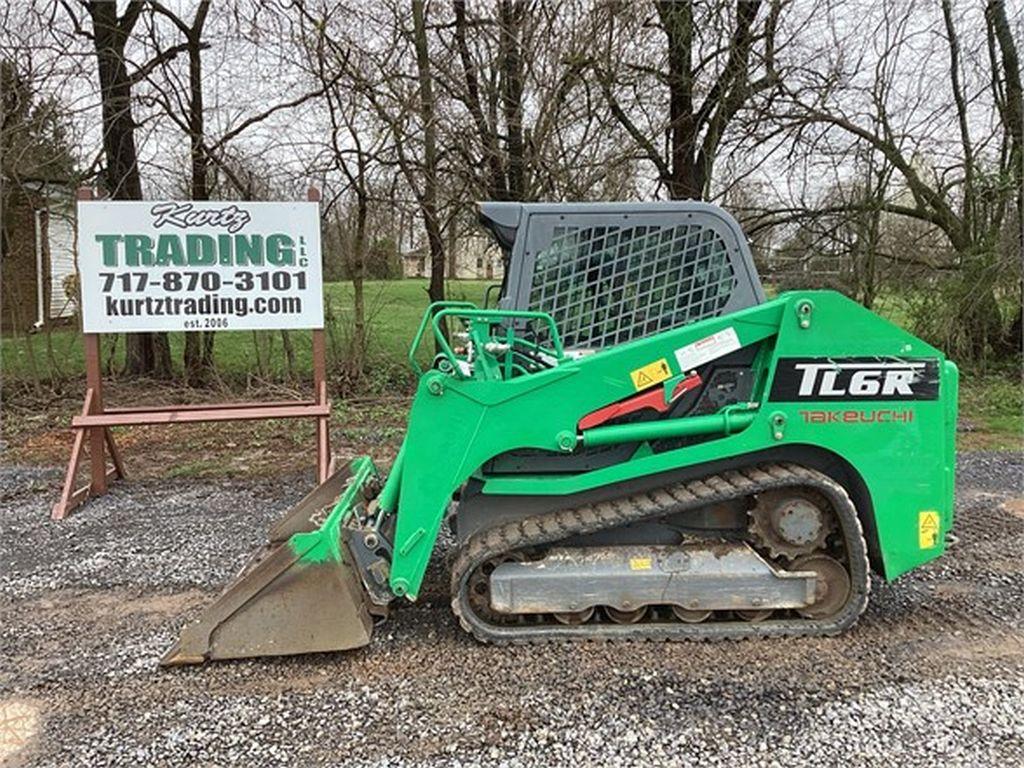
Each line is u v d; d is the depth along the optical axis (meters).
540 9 9.89
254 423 9.25
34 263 12.06
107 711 3.07
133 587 4.39
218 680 3.30
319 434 6.63
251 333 11.81
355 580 3.62
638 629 3.54
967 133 12.27
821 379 3.47
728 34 10.70
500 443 3.47
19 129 10.08
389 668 3.36
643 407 3.51
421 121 10.34
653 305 3.79
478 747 2.80
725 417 3.53
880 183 12.01
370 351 11.79
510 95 10.22
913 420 3.50
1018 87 12.02
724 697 3.09
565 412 3.48
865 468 3.52
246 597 3.45
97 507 6.13
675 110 11.13
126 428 9.05
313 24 10.06
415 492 3.50
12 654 3.57
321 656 3.48
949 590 4.17
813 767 2.66
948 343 12.02
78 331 12.50
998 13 11.91
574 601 3.54
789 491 3.58
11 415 9.70
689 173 11.43
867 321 3.47
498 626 3.60
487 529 3.69
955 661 3.37
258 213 6.58
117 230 6.41
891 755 2.72
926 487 3.54
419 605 3.98
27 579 4.53
